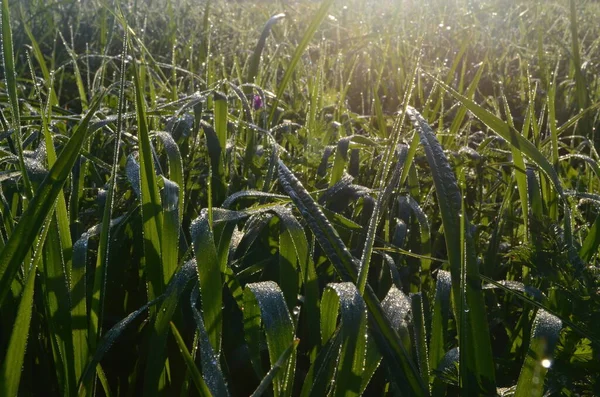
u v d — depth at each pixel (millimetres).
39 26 1166
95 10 1353
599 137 864
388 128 794
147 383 308
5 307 344
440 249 543
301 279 421
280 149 569
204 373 259
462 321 284
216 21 1435
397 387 288
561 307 360
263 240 443
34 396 355
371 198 481
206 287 293
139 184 368
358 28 1304
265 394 333
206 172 535
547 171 360
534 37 1523
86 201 512
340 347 280
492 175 624
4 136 413
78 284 303
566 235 387
